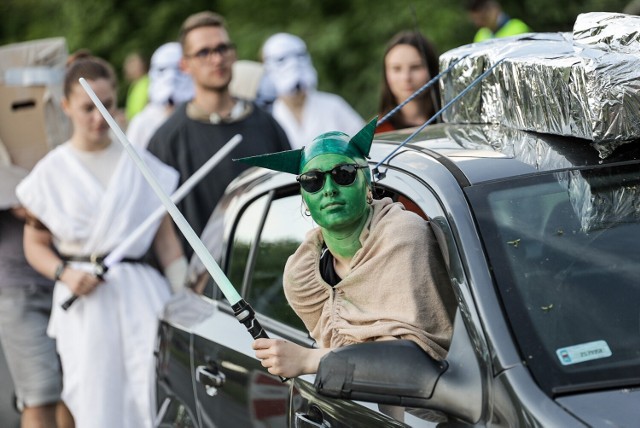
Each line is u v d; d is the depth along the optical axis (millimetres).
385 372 4426
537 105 5316
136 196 8578
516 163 5102
